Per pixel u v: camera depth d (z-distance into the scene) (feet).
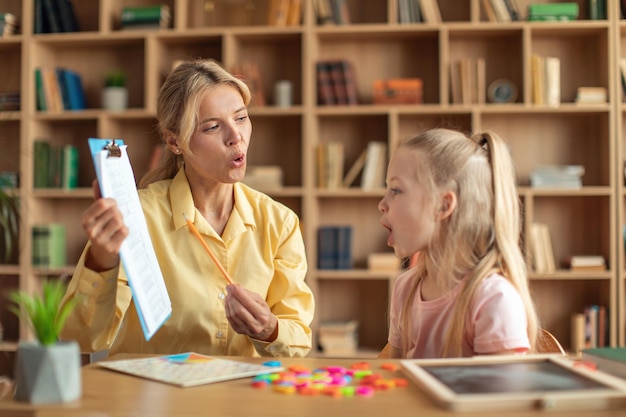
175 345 5.73
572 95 13.56
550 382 3.31
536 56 12.84
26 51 13.55
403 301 5.09
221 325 5.73
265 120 13.99
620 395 3.05
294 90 13.94
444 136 4.64
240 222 5.95
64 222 14.32
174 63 13.76
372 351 13.15
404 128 13.76
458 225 4.51
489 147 4.72
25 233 13.28
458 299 4.43
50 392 3.22
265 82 14.01
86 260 4.42
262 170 13.17
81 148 14.37
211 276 5.77
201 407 3.14
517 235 4.67
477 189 4.55
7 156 14.03
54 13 13.73
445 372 3.55
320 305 13.89
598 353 3.81
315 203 13.30
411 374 3.58
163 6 13.74
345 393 3.32
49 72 13.66
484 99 13.43
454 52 13.73
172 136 5.89
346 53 13.93
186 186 5.92
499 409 3.03
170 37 13.44
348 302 13.85
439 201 4.51
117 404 3.19
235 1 13.78
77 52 14.42
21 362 3.26
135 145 14.16
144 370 3.86
